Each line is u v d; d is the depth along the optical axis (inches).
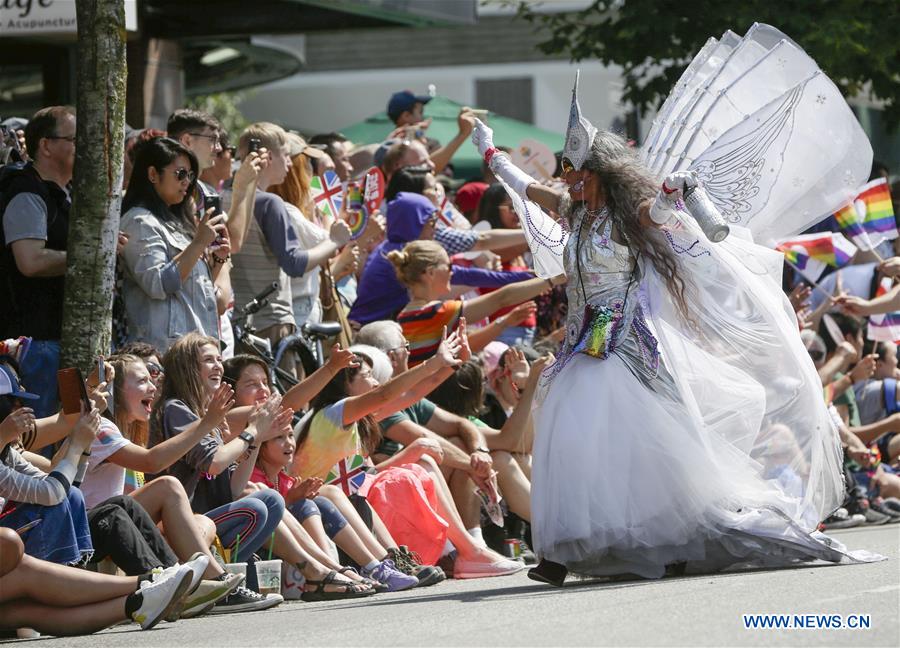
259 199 824.9
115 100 677.9
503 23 2625.5
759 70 660.1
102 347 675.4
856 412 1087.0
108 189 676.1
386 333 815.7
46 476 554.6
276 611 611.2
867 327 1104.8
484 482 795.4
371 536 726.5
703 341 629.0
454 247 958.4
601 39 1284.4
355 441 753.0
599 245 614.2
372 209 976.9
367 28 1212.5
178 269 717.3
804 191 657.6
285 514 681.0
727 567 619.2
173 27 1197.7
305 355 809.5
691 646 411.8
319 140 1065.5
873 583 540.1
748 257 633.6
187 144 806.5
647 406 598.5
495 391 903.7
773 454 645.9
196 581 552.1
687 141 665.6
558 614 493.7
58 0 1031.0
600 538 590.9
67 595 538.6
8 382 577.0
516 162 1122.7
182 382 678.5
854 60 1250.6
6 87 1275.8
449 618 509.4
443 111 1605.6
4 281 699.4
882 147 1338.6
